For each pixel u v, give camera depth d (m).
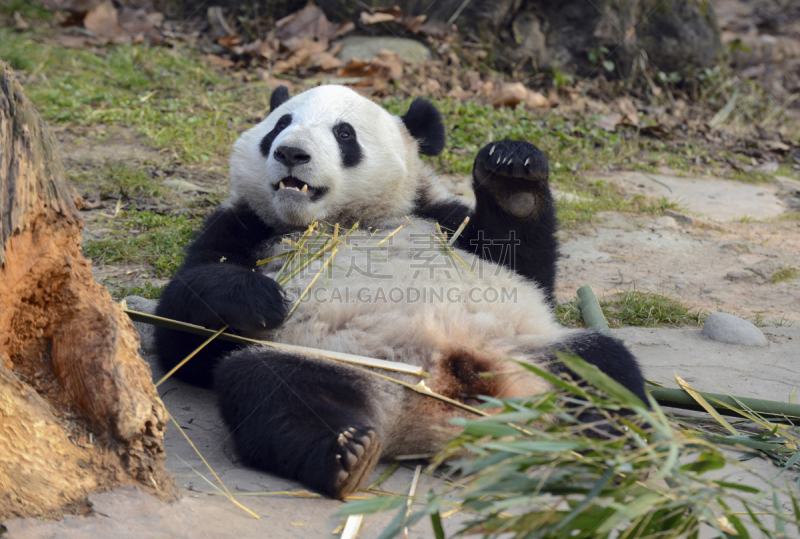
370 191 5.32
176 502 3.11
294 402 3.71
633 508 2.42
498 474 2.60
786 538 2.69
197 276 4.41
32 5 15.07
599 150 12.27
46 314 3.25
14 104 3.14
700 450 2.98
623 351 4.29
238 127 11.19
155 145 10.16
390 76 13.27
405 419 3.93
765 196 11.25
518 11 14.94
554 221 5.32
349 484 3.41
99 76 12.51
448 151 10.96
